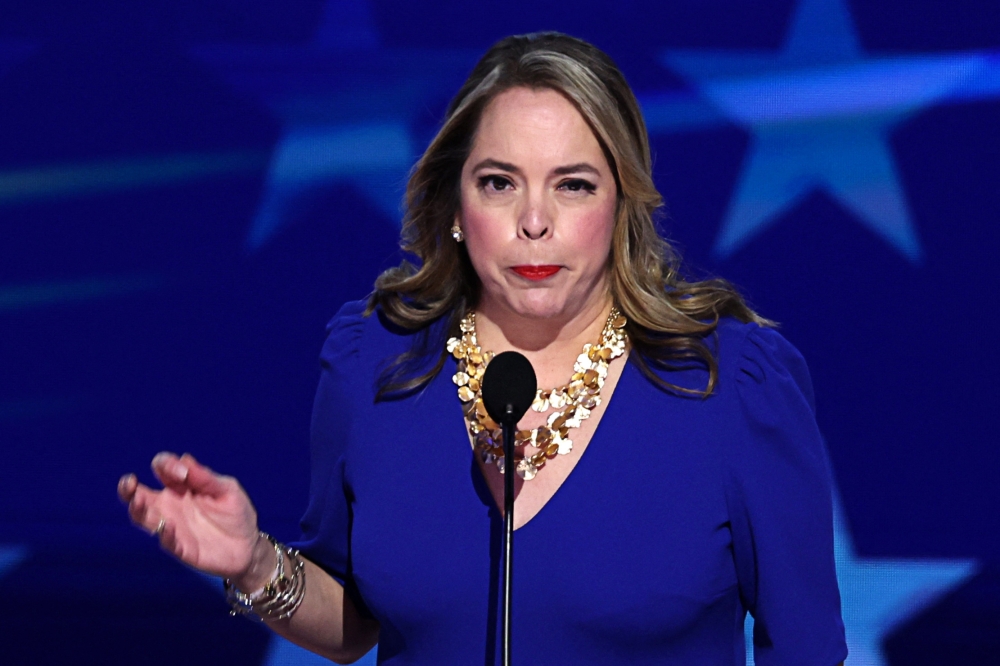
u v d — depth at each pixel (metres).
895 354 12.55
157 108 13.14
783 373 6.22
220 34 13.06
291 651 12.73
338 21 12.99
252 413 13.20
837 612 6.14
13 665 12.39
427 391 6.51
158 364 13.21
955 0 12.39
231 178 13.13
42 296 13.23
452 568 6.15
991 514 12.45
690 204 12.73
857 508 12.61
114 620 12.84
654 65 12.74
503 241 5.94
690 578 5.97
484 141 5.97
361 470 6.48
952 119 12.42
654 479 6.09
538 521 6.09
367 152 13.03
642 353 6.35
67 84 13.14
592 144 5.91
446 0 12.89
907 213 12.52
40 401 13.27
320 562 6.87
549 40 6.11
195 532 5.90
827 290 12.62
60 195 13.19
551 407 6.31
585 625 5.98
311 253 13.11
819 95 12.59
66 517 13.24
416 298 6.84
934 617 12.31
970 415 12.48
